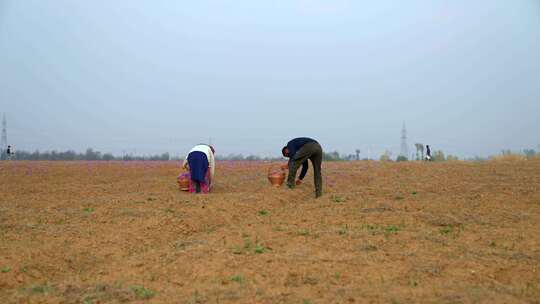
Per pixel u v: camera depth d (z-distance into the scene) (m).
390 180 14.11
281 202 10.82
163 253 6.74
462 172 14.97
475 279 5.61
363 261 6.23
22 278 5.86
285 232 7.83
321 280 5.62
